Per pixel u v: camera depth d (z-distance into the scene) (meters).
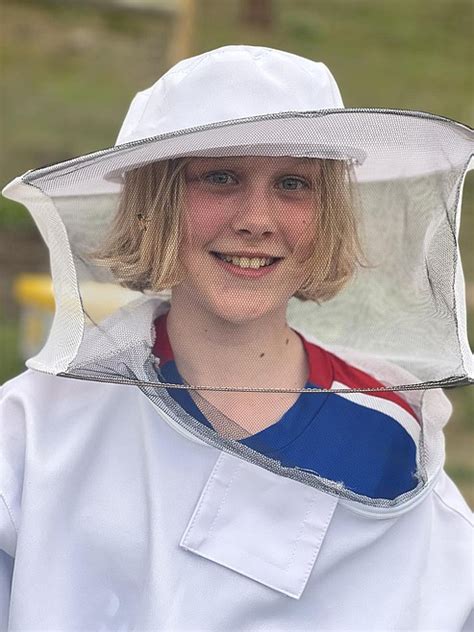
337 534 1.89
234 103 1.83
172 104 1.87
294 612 1.89
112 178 1.90
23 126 11.51
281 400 1.97
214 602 1.84
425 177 1.98
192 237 1.86
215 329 1.95
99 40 14.25
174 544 1.86
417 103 13.15
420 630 1.92
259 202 1.83
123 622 1.89
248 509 1.87
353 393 2.00
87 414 2.00
